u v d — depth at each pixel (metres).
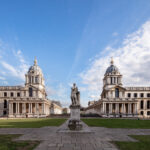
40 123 37.28
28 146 13.04
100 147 12.65
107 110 98.56
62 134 18.27
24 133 20.36
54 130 23.27
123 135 18.86
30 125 31.88
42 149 12.05
